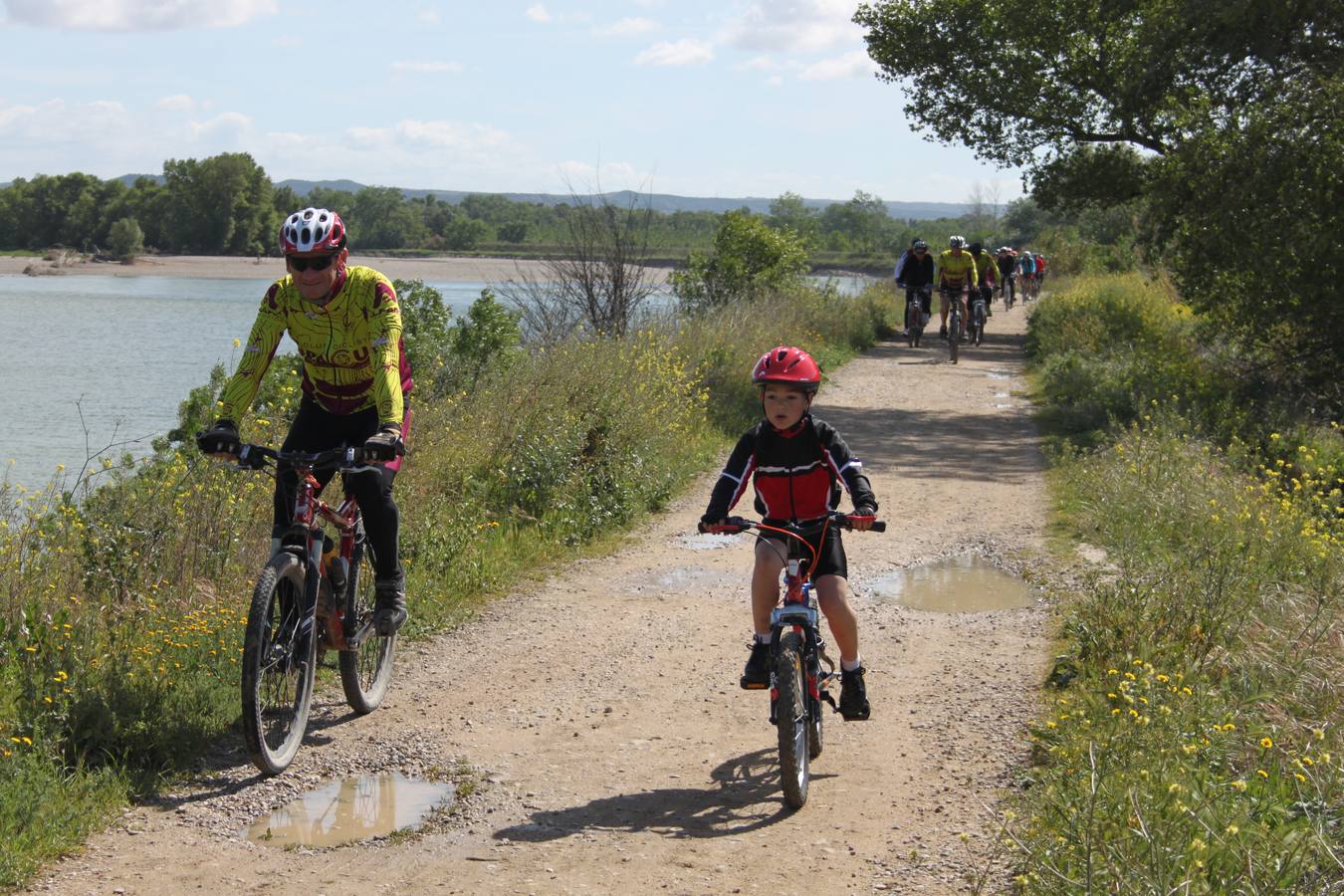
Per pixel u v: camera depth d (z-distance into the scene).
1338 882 3.62
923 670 6.31
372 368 5.32
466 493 9.18
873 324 27.22
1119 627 6.09
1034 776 4.77
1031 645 6.64
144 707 5.16
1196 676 5.36
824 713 5.72
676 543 9.30
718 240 27.20
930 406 17.00
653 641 6.87
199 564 7.22
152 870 4.14
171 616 6.34
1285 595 6.55
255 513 7.86
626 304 18.58
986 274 27.50
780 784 4.90
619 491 10.09
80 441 17.33
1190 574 6.65
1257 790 4.26
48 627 5.61
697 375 14.70
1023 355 24.36
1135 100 16.31
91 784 4.62
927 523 9.84
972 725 5.48
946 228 125.00
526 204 136.00
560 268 18.77
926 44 23.56
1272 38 14.47
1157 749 4.39
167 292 67.44
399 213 119.88
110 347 32.66
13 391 23.09
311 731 5.48
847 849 4.30
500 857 4.27
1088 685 5.62
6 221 122.12
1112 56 21.70
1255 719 4.94
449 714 5.72
